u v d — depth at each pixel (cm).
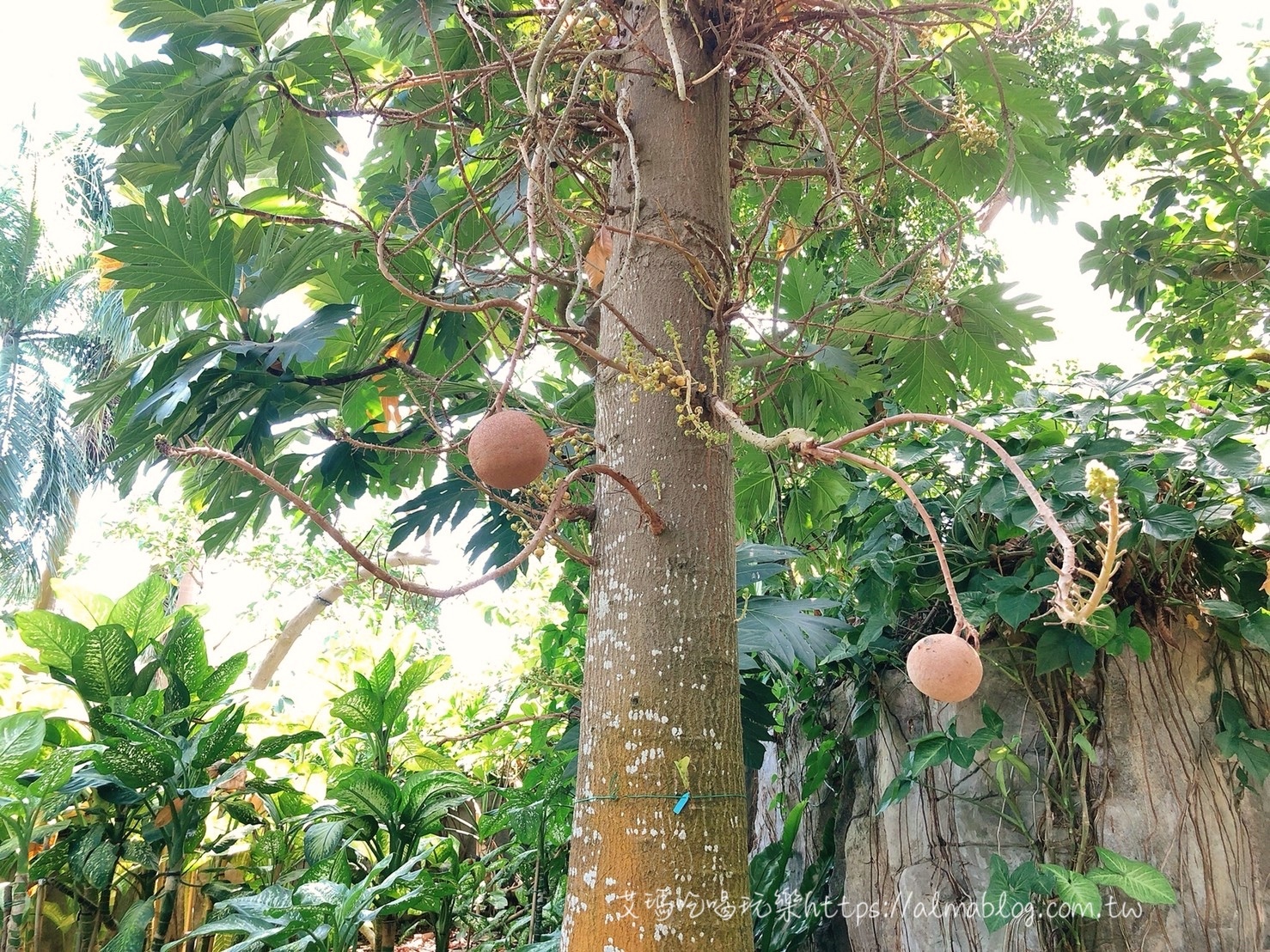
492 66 226
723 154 212
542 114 198
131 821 313
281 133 319
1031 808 249
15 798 280
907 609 285
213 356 273
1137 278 382
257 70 277
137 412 270
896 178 340
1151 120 365
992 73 239
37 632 323
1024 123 334
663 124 206
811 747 335
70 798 297
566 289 232
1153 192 380
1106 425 255
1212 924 223
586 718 171
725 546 179
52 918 309
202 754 316
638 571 173
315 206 347
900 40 245
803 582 424
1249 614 230
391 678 389
